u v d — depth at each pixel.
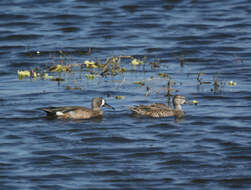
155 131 18.88
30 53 30.09
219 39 32.53
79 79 25.66
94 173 15.55
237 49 30.59
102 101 20.81
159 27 35.16
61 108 20.23
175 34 33.62
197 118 20.23
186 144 17.64
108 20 36.41
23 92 23.39
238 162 16.27
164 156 16.70
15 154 16.75
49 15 37.31
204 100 22.42
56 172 15.58
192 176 15.41
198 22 35.91
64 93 23.30
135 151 17.05
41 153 16.83
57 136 18.28
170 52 30.30
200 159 16.47
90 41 32.38
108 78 25.78
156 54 29.97
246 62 28.28
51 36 33.41
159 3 40.31
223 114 20.58
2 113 20.48
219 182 15.09
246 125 19.30
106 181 15.09
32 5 39.59
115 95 23.14
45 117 20.19
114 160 16.41
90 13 38.00
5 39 32.78
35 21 36.16
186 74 26.36
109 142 17.80
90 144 17.59
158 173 15.61
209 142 17.80
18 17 36.84
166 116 20.58
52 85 24.59
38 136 18.25
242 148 17.22
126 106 21.70
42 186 14.72
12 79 25.64
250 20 36.03
